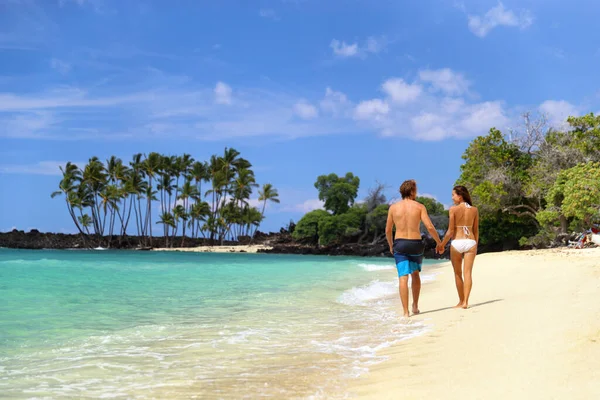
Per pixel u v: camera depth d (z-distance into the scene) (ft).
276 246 303.07
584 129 151.33
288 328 23.75
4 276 46.98
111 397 12.69
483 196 149.38
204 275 59.47
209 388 13.52
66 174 321.32
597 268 40.04
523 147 160.56
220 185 336.29
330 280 55.01
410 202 26.91
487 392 11.30
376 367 15.55
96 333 21.90
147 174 344.90
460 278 27.43
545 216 132.26
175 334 22.03
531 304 24.32
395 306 32.17
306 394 12.79
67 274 52.49
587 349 13.88
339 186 285.84
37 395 12.83
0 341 19.56
